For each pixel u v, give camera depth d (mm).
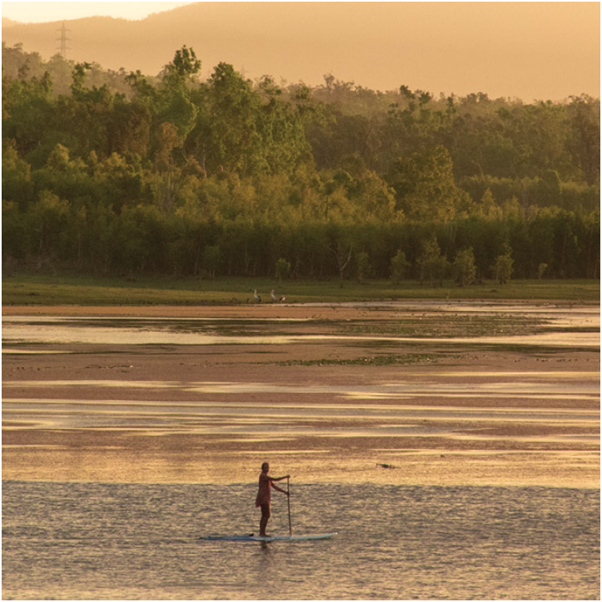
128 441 108125
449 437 111750
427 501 85562
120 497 86250
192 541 75938
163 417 123562
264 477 78000
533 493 88188
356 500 85875
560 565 71438
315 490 88875
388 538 76688
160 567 70875
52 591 66438
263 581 68375
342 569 70562
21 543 75062
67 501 85000
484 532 77938
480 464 98625
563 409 131750
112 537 76500
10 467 95938
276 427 117188
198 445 106438
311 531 78188
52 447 104750
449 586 67562
